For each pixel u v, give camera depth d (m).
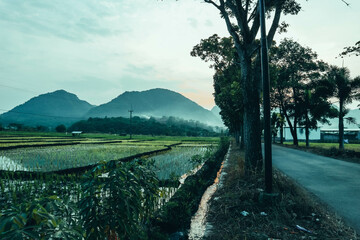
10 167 15.16
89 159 19.50
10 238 1.80
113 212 2.98
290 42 36.69
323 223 5.31
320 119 35.34
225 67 23.92
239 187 8.03
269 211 5.91
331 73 28.22
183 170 14.08
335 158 19.89
